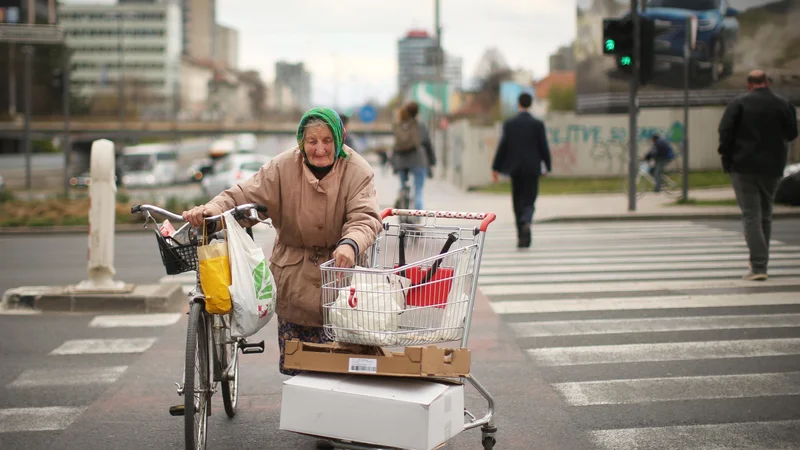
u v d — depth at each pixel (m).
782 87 32.28
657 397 5.73
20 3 108.25
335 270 4.05
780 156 9.20
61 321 8.29
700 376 6.20
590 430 5.11
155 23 197.62
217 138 144.12
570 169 38.00
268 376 6.34
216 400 5.75
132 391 5.99
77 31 199.12
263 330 7.85
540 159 12.77
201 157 110.19
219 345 4.70
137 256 13.55
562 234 15.44
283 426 4.06
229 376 4.88
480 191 33.41
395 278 4.08
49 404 5.70
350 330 4.02
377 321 4.00
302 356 4.15
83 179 58.78
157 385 6.14
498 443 4.89
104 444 4.93
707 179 30.41
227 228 4.20
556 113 37.91
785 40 32.31
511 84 54.94
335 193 4.31
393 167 15.89
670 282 9.87
